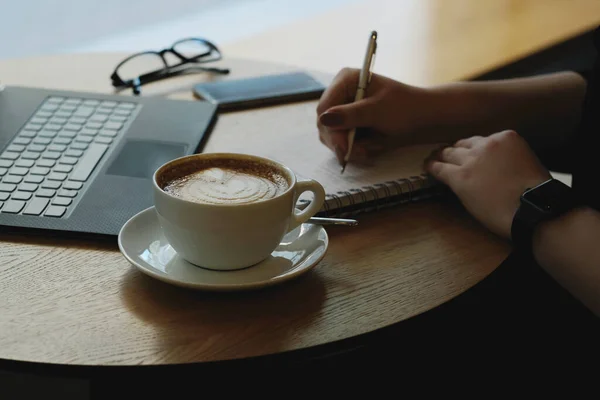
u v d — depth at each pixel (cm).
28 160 75
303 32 246
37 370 48
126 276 59
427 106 89
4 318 52
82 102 93
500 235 70
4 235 63
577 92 100
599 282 64
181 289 57
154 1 310
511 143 76
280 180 60
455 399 88
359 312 56
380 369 92
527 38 215
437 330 96
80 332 51
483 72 192
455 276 62
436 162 78
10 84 102
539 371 93
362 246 66
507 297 104
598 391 88
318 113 89
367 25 250
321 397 86
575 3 254
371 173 78
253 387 82
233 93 102
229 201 56
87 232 63
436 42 222
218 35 275
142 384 73
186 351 50
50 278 58
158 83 108
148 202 69
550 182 70
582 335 98
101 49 252
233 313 55
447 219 73
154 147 81
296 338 52
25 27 259
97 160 77
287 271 58
